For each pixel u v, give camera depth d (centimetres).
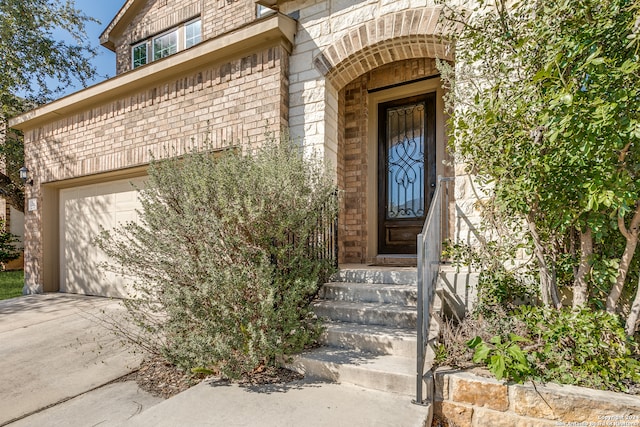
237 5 635
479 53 290
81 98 585
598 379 215
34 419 229
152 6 762
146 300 308
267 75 438
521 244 292
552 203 245
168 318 309
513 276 306
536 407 209
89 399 255
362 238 509
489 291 301
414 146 500
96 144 593
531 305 299
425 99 493
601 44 207
